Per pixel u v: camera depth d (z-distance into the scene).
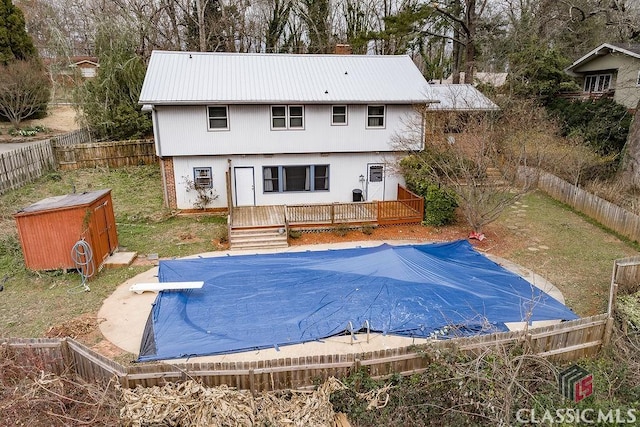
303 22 40.16
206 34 37.09
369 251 14.84
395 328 10.65
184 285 12.27
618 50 27.08
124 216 19.45
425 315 11.04
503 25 38.94
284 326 10.77
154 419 7.18
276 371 7.91
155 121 19.30
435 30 38.03
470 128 20.11
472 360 8.04
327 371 8.09
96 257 14.08
